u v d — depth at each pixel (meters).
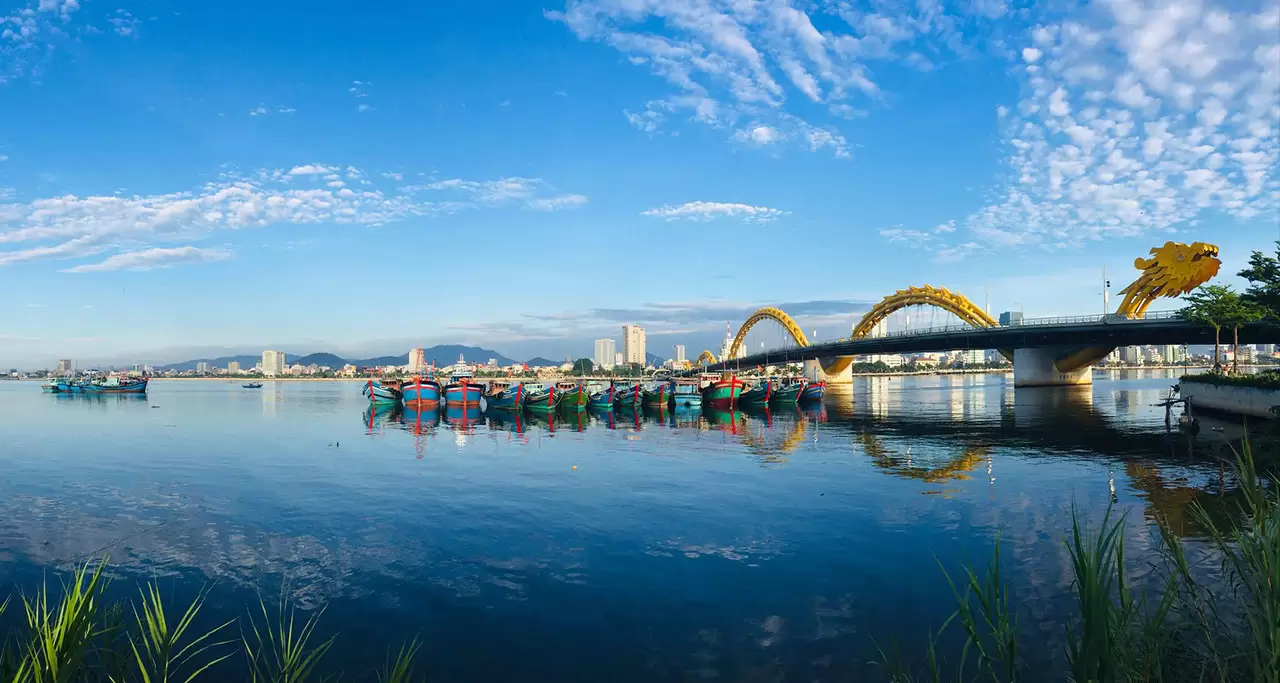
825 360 172.88
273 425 64.50
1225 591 12.42
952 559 17.83
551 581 16.61
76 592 5.67
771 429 57.44
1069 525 21.23
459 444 47.09
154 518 23.64
